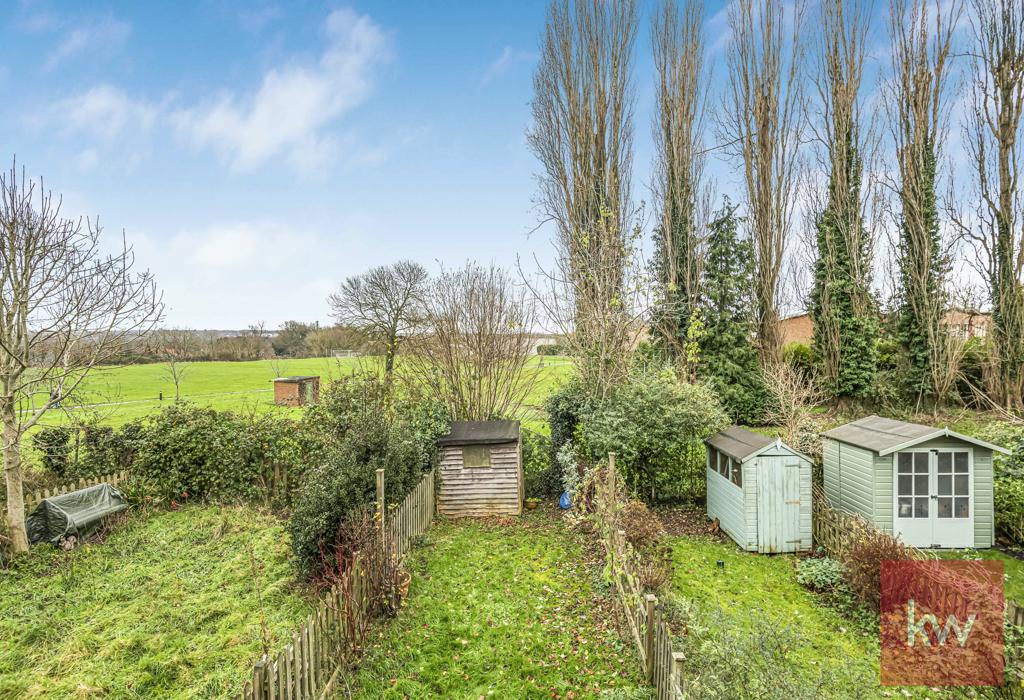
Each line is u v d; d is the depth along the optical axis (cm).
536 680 618
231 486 1362
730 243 2341
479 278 1841
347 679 611
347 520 827
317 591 816
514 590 859
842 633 718
